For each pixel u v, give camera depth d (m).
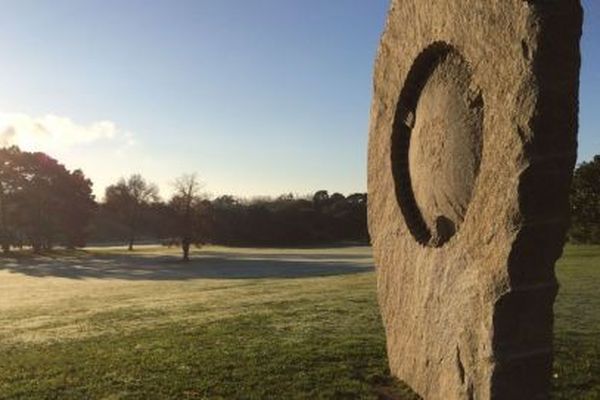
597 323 14.73
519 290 7.38
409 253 10.22
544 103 7.07
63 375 12.40
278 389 10.62
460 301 8.47
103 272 59.75
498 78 7.72
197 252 92.00
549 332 7.56
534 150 7.13
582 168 43.09
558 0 7.04
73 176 99.12
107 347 15.16
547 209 7.26
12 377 12.56
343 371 11.32
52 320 21.94
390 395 9.98
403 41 10.46
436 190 9.56
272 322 16.64
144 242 129.88
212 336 15.29
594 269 27.30
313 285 27.92
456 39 8.75
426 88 9.92
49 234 94.94
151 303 25.39
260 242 108.19
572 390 10.14
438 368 9.12
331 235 111.00
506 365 7.49
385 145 11.16
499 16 7.72
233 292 27.67
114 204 108.31
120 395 10.84
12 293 37.91
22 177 92.06
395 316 10.69
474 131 8.56
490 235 7.76
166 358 13.14
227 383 11.09
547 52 7.07
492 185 7.75
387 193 11.12
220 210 108.69
